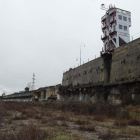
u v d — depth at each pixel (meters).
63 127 10.90
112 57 31.30
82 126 10.92
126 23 55.31
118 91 27.30
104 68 32.75
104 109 18.11
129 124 12.87
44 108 28.20
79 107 21.31
